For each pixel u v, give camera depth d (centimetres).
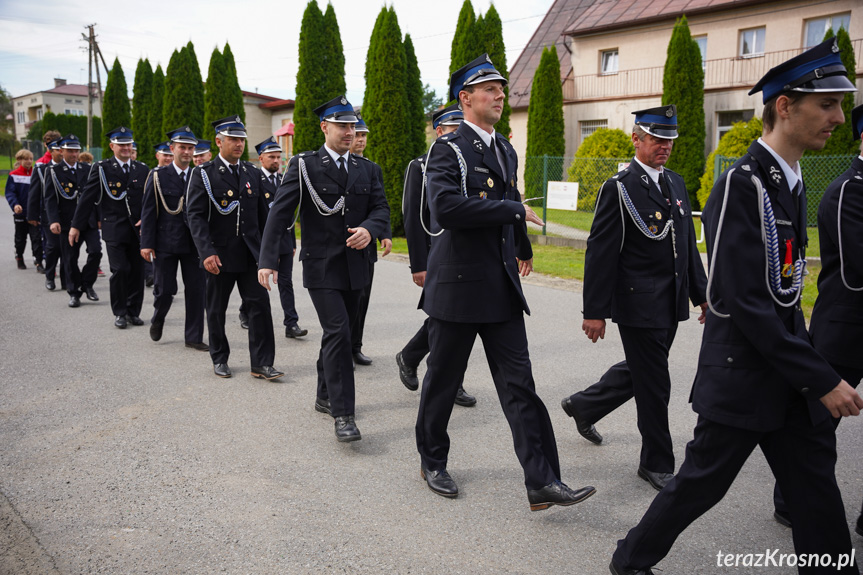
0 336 671
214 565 279
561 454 397
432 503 336
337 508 330
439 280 328
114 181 705
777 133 224
